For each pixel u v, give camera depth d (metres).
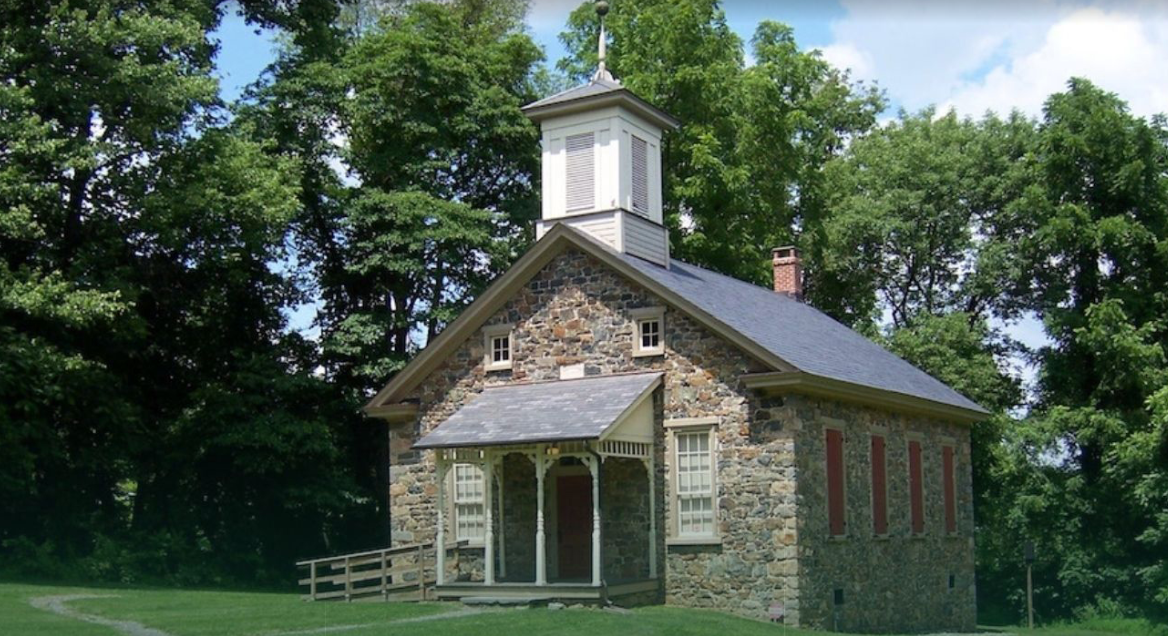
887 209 46.56
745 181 41.03
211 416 35.19
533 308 27.61
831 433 26.25
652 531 25.38
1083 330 41.34
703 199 41.38
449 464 25.67
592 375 26.64
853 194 49.44
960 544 33.19
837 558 25.86
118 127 31.66
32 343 29.12
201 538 37.88
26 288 28.27
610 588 23.70
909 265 48.75
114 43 30.30
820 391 25.47
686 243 41.03
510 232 40.59
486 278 39.25
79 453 33.25
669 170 42.28
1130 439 38.12
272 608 23.56
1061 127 43.09
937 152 48.03
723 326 25.09
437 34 39.50
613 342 26.52
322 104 38.16
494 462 26.02
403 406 28.83
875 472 28.36
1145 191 42.34
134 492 42.84
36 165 29.73
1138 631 38.50
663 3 42.69
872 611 27.31
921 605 30.16
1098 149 42.66
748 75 42.88
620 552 26.05
